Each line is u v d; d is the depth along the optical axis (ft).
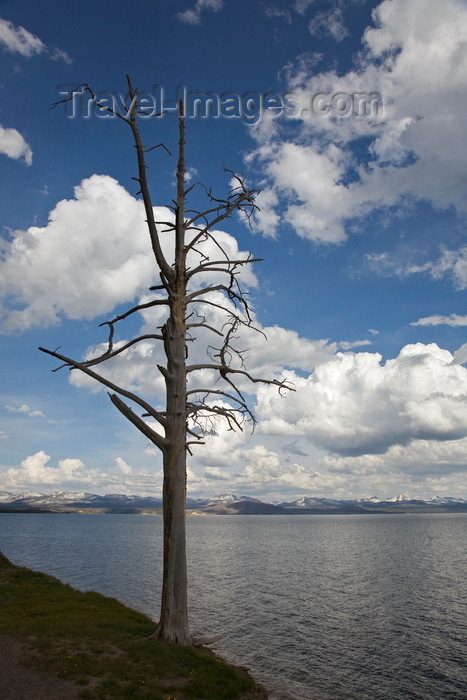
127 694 30.27
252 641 88.17
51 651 37.40
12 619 47.83
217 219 51.80
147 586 141.18
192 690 32.19
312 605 121.70
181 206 50.14
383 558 236.43
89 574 167.12
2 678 32.07
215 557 244.83
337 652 82.79
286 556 249.34
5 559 93.40
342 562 219.41
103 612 54.34
